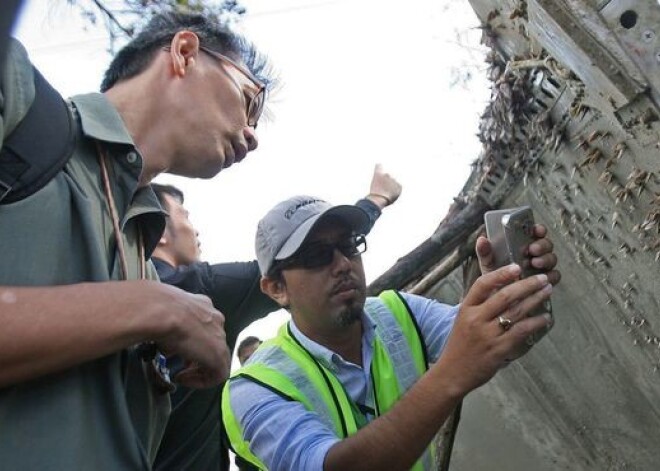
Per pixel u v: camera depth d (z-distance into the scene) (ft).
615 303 12.41
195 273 9.91
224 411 8.52
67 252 4.62
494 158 13.34
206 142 5.70
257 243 9.24
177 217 10.69
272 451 7.60
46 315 4.13
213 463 8.73
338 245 8.60
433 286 15.16
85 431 4.43
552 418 15.30
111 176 5.14
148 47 5.80
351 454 6.37
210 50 5.88
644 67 6.98
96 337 4.26
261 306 10.53
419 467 8.57
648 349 12.20
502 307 5.73
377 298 9.35
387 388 8.48
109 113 5.20
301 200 9.09
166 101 5.61
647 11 6.86
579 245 12.54
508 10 9.48
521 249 6.31
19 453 4.16
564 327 13.97
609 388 13.73
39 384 4.34
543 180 12.42
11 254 4.31
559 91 10.44
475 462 17.20
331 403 8.18
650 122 7.57
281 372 8.34
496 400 16.37
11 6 2.35
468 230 13.94
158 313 4.56
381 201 11.37
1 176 4.35
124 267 5.00
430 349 8.89
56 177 4.67
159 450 8.20
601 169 10.56
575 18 7.01
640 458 13.70
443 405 5.92
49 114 4.74
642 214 10.28
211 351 4.87
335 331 8.57
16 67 4.48
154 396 5.36
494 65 12.55
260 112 6.31
